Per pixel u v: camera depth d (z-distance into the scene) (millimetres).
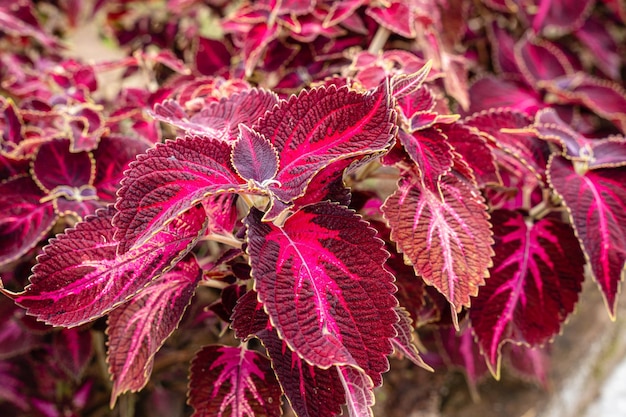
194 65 625
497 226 478
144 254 371
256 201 389
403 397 724
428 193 414
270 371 426
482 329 463
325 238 368
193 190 349
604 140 485
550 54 769
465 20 708
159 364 594
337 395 377
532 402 713
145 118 538
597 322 831
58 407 628
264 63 582
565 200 445
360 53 507
